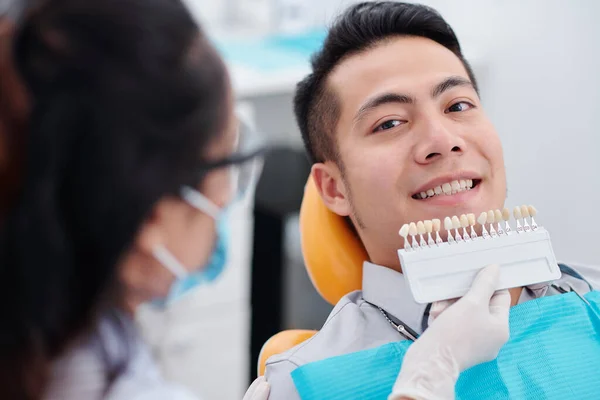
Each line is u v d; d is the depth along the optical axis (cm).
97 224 53
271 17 235
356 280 102
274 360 89
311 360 87
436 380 74
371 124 93
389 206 92
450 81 93
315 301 231
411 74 93
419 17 97
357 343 89
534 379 83
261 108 214
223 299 196
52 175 51
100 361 60
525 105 203
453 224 84
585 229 194
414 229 82
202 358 197
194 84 55
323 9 230
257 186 203
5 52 53
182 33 56
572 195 196
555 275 83
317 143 102
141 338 65
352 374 82
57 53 52
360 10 100
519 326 86
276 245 204
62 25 53
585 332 87
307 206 106
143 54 53
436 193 91
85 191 52
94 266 54
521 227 85
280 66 210
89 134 52
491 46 209
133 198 53
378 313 92
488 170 93
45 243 51
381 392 81
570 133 193
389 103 93
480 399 81
